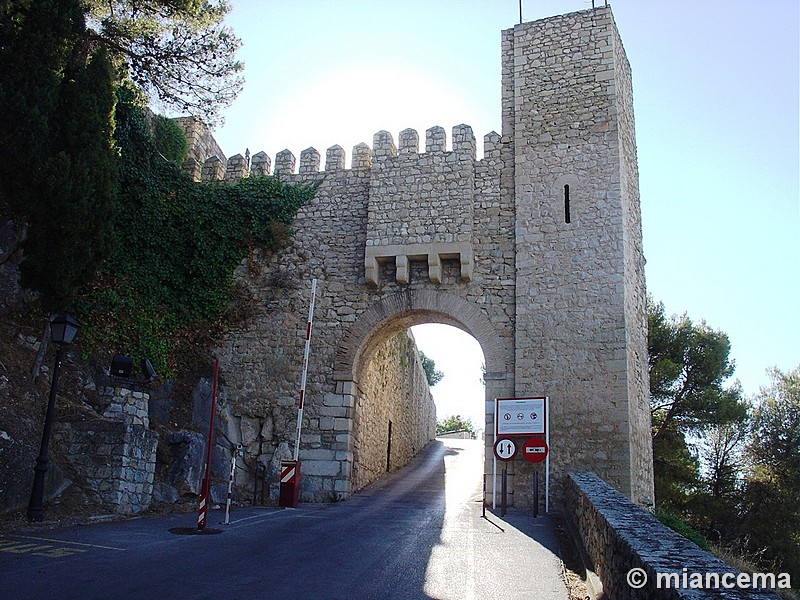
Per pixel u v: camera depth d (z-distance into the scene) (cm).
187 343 1880
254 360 1908
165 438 1622
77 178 1492
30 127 1454
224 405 1864
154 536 1059
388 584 788
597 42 1903
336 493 1762
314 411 1842
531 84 1931
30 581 722
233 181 2105
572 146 1844
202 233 1972
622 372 1648
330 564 889
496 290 1808
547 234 1794
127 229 1844
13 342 1453
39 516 1113
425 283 1864
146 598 674
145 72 1831
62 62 1543
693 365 2817
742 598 407
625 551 598
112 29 1742
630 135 2008
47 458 1154
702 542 1852
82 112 1539
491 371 1747
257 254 1994
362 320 1883
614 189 1780
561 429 1648
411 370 3136
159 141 2081
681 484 2823
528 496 1625
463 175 1875
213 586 734
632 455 1616
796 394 3092
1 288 1504
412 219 1872
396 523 1320
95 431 1334
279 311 1938
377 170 1936
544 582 837
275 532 1152
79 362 1572
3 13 1332
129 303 1761
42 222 1470
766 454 2995
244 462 1827
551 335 1719
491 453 1691
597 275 1731
